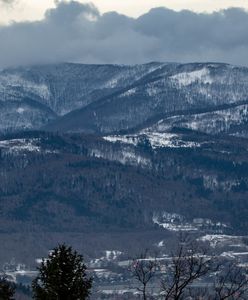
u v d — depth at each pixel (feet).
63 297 436.35
